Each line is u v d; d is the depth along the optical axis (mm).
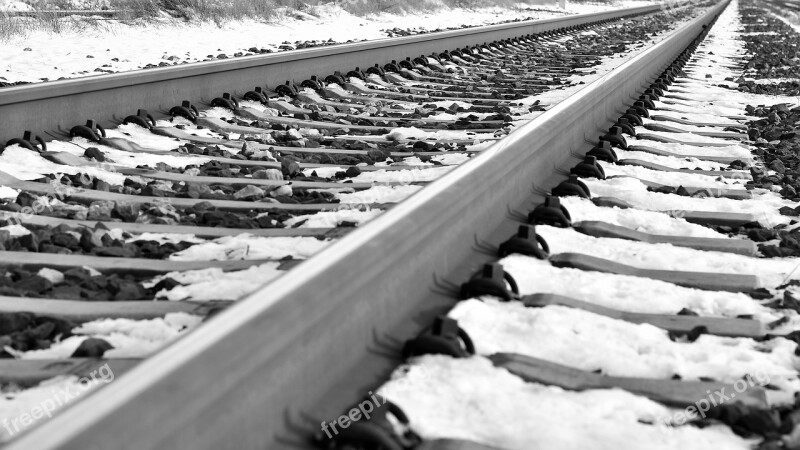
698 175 5484
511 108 8562
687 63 14859
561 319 2781
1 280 3146
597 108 6680
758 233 4121
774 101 10383
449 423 2107
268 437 1812
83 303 2906
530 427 2088
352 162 5719
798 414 2213
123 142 5699
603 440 2057
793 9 57562
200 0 16219
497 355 2465
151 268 3363
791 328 2896
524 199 4215
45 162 5051
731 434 2195
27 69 9898
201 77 7277
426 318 2713
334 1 22891
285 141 6383
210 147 5832
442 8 28312
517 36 18656
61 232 3777
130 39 13422
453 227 3162
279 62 8461
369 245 2430
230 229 3943
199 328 1789
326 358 2109
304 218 4102
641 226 4199
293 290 2006
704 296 3146
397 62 11531
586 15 27516
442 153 5895
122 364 2416
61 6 15445
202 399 1553
